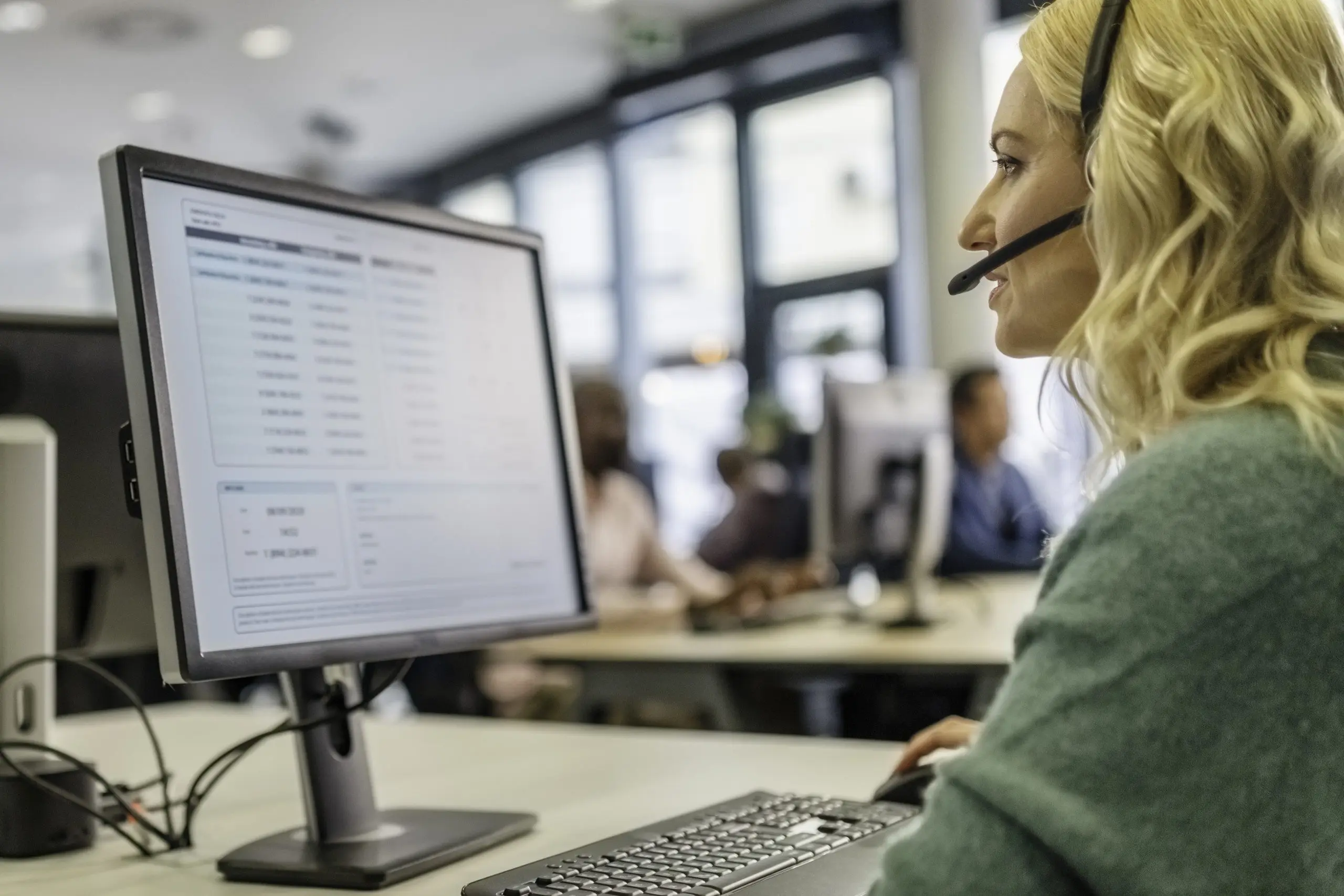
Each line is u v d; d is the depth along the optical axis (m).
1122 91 0.76
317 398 1.02
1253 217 0.71
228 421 0.94
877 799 1.11
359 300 1.07
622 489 3.70
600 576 3.54
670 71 6.57
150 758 1.55
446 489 1.12
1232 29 0.74
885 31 5.94
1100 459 0.75
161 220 0.92
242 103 7.11
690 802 1.20
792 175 6.60
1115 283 0.75
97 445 1.40
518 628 1.16
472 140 7.95
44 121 7.21
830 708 3.18
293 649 0.95
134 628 1.46
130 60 6.32
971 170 5.48
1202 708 0.60
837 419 2.90
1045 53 0.83
